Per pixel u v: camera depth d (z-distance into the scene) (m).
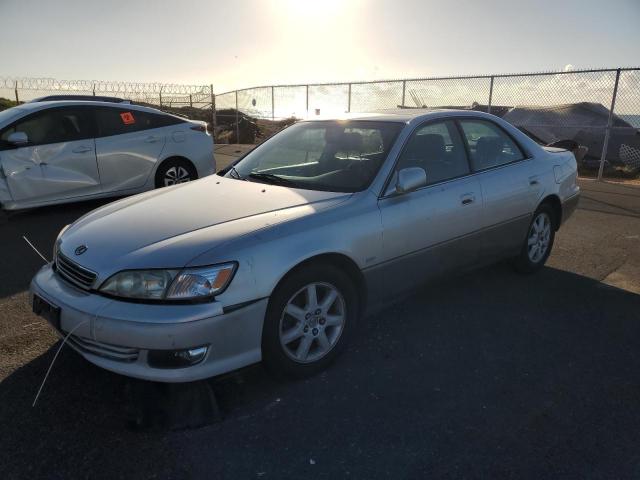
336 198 3.32
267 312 2.83
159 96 19.94
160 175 7.77
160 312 2.54
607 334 3.71
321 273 3.03
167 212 3.22
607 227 6.75
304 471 2.34
